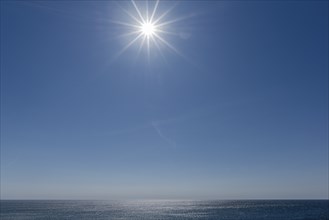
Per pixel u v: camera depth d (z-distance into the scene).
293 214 115.31
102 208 181.62
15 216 111.25
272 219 93.12
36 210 153.12
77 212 137.38
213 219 96.31
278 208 165.38
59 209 165.00
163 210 155.62
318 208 161.88
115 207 199.38
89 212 137.12
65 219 98.56
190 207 194.12
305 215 109.44
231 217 103.25
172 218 102.19
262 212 129.75
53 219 98.25
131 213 130.38
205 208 175.50
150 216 111.56
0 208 173.75
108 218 103.00
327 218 95.25
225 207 186.62
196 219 96.81
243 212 131.00
